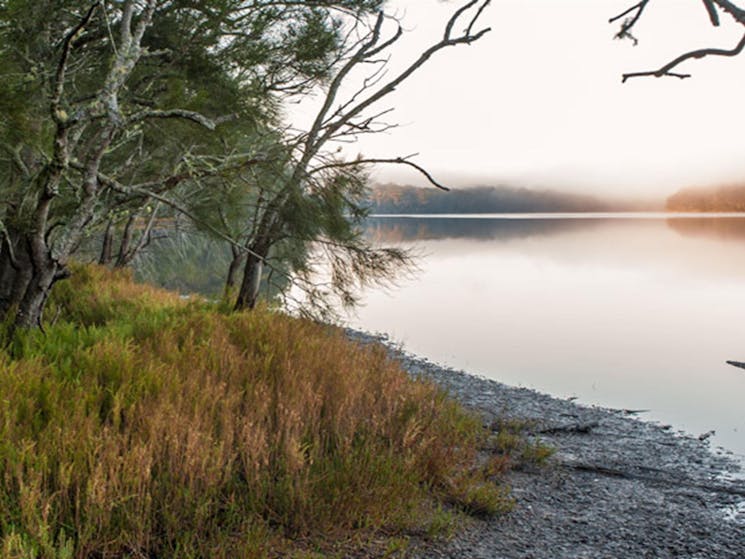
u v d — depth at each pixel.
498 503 5.19
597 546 4.77
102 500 3.68
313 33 8.98
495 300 28.11
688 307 25.64
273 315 10.13
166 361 6.71
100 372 5.88
